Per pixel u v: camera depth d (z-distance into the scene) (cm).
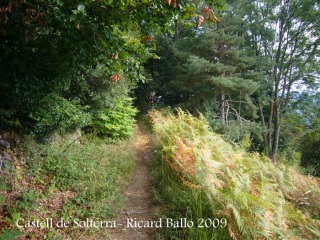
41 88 501
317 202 462
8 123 483
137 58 429
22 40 445
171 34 399
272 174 506
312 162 1308
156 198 457
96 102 782
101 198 423
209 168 336
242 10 1526
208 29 1452
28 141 496
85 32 393
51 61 507
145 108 2119
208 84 1456
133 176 620
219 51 1472
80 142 721
